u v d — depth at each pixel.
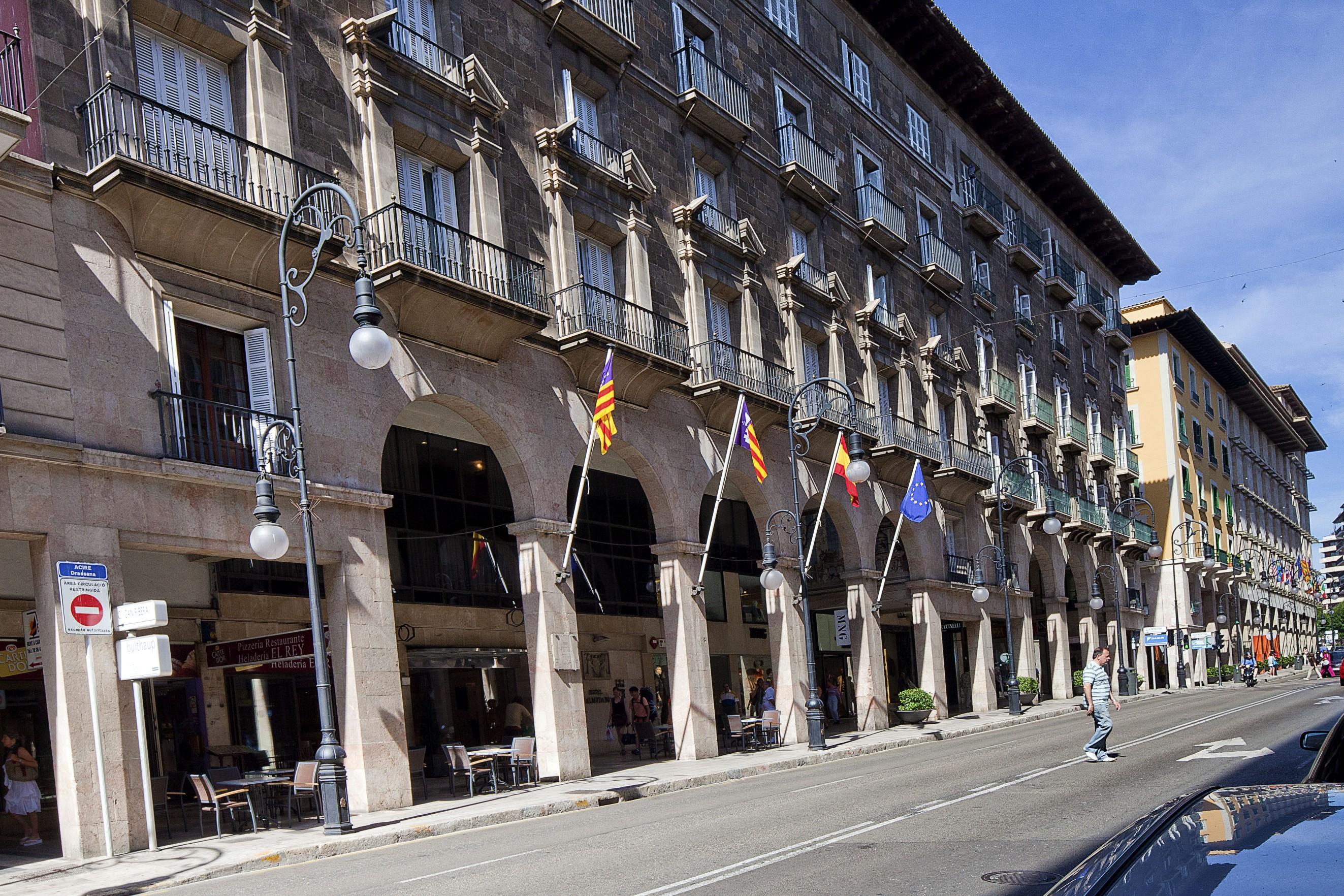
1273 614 86.75
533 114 22.88
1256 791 3.79
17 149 13.98
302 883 10.94
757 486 27.88
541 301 21.50
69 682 13.33
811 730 25.14
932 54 40.75
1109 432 57.78
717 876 9.49
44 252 14.04
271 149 17.00
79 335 14.26
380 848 13.74
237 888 10.96
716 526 34.38
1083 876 3.37
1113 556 53.56
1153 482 66.00
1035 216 52.03
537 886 9.61
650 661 31.08
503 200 21.58
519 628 26.77
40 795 16.17
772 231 30.62
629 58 25.41
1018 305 48.03
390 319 18.64
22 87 14.15
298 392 16.48
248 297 16.56
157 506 14.73
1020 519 44.03
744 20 30.86
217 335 16.42
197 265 15.83
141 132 14.98
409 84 19.81
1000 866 9.13
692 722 24.02
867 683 31.28
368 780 16.64
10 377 13.41
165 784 16.33
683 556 24.75
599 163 24.30
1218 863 3.04
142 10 15.83
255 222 15.95
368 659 17.09
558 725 20.34
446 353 19.62
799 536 25.64
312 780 15.75
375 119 18.89
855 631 31.67
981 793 14.04
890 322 36.19
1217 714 27.94
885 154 37.97
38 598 13.54
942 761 19.98
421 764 20.33
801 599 28.69
